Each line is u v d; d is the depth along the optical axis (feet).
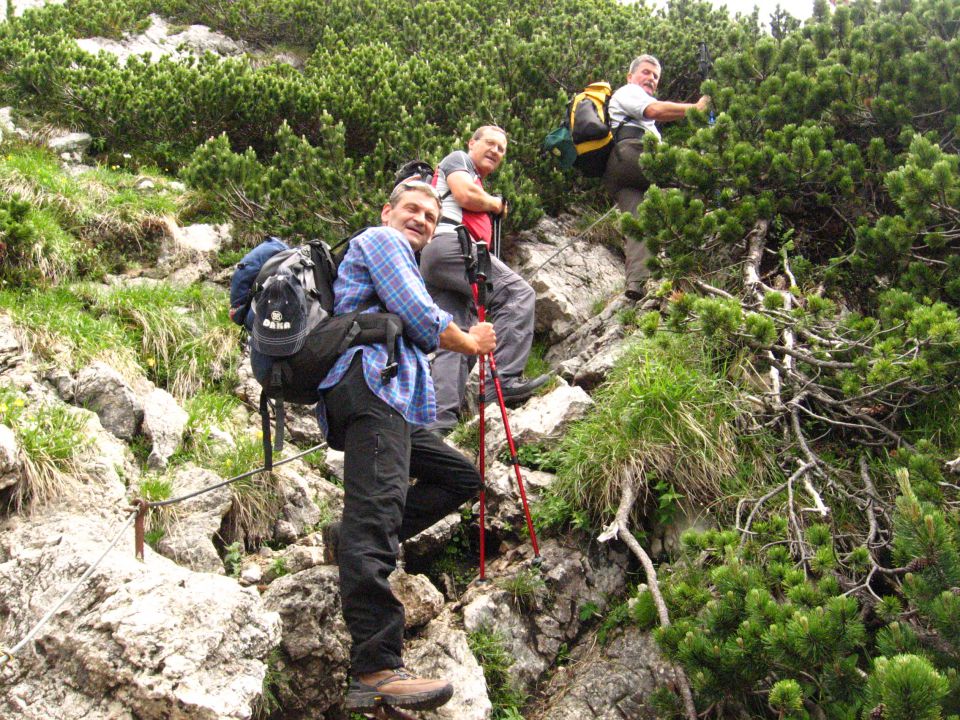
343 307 12.60
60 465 14.58
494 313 20.67
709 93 23.63
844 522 16.44
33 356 17.47
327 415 12.75
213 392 19.83
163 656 11.02
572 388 19.71
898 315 17.34
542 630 15.65
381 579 11.89
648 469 17.08
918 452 16.08
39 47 31.99
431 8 38.22
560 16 35.47
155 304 21.01
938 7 21.99
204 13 41.60
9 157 24.62
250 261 13.21
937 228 18.61
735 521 16.35
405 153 26.48
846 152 20.61
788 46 24.02
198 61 34.22
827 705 12.83
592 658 15.25
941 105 20.63
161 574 12.38
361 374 12.22
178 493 15.62
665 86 32.04
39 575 12.35
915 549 12.72
